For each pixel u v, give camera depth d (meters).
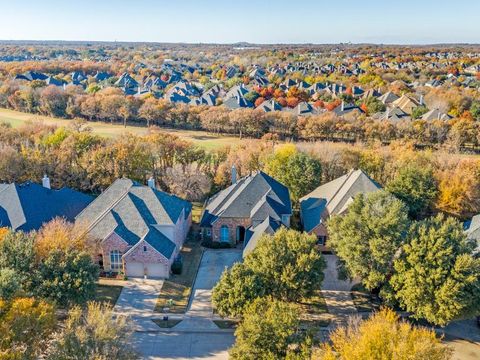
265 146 91.75
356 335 33.75
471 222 61.50
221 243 64.25
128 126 142.62
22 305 34.50
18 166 78.31
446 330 45.88
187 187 79.19
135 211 57.50
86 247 49.59
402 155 85.81
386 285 45.41
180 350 42.09
